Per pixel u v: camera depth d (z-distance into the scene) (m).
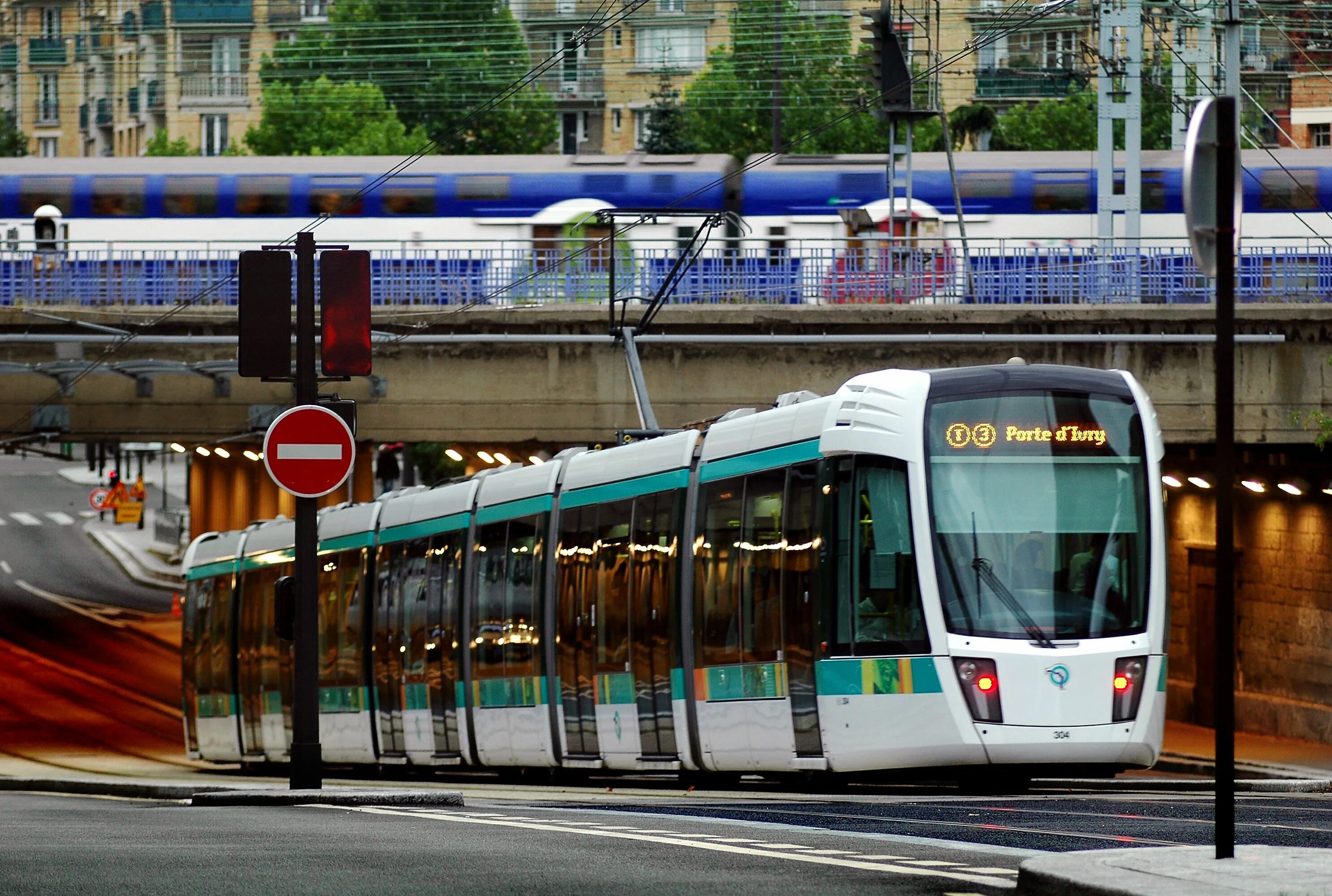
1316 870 27.38
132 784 75.69
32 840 37.28
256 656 103.06
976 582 55.06
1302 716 118.75
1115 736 54.69
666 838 37.12
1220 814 28.81
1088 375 57.69
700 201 160.62
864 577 56.53
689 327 124.25
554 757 74.25
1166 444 121.62
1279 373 116.75
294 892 27.53
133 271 134.62
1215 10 153.50
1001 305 121.12
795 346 121.62
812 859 32.31
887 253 133.75
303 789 55.38
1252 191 154.25
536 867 31.25
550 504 75.56
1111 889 25.70
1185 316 118.75
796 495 59.56
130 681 167.00
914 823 41.38
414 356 125.12
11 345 128.75
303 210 164.62
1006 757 54.19
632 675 68.44
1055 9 134.38
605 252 147.25
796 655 58.84
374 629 90.12
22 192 165.88
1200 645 131.88
